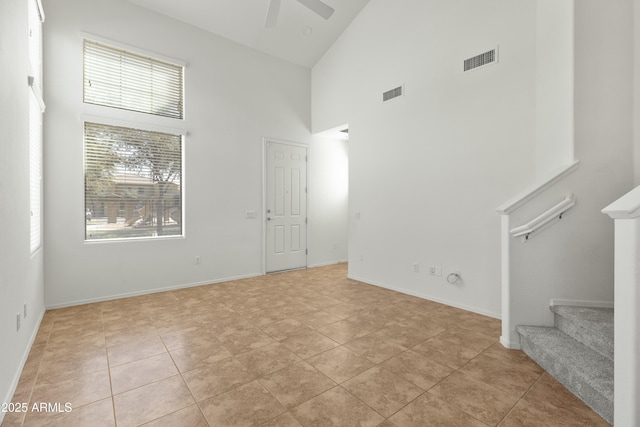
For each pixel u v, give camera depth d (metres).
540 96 2.73
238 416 1.63
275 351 2.37
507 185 3.00
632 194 1.42
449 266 3.49
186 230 4.23
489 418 1.61
